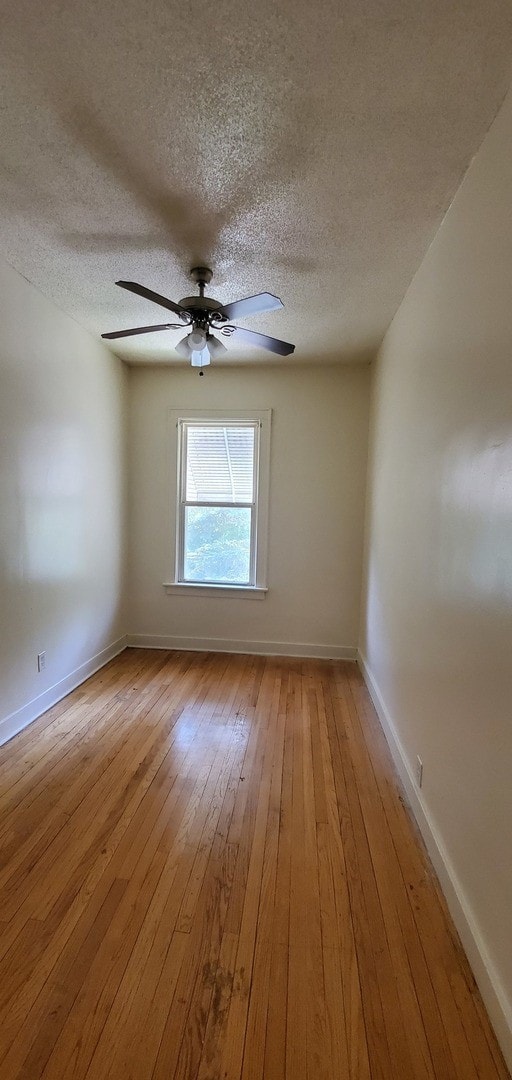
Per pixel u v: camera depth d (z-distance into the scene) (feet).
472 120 4.79
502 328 4.34
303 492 13.52
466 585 5.08
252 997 4.17
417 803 6.58
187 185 5.97
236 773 7.70
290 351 9.01
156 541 14.14
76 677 11.23
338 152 5.32
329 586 13.65
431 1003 4.15
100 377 11.96
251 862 5.74
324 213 6.47
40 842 6.01
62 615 10.50
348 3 3.83
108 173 5.79
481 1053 3.77
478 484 4.83
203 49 4.24
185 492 14.11
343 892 5.33
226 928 4.84
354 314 9.77
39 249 7.63
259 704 10.41
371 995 4.21
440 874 5.45
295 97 4.68
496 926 4.04
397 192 5.95
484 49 4.12
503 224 4.40
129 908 5.05
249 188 5.99
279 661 13.32
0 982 4.24
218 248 7.47
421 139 5.09
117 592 13.55
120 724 9.32
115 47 4.25
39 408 9.32
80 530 11.21
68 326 10.32
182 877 5.49
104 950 4.57
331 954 4.59
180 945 4.64
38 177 5.89
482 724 4.52
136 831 6.24
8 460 8.43
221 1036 3.85
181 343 8.44
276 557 13.78
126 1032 3.86
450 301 5.98
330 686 11.55
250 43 4.18
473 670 4.80
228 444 13.84
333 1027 3.94
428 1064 3.69
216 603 14.07
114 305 9.77
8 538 8.50
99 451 12.08
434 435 6.49
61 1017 3.96
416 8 3.84
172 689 11.16
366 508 12.94
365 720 9.75
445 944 4.72
